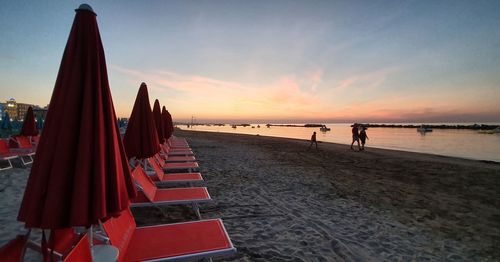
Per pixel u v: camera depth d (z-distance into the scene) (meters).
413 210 5.51
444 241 4.06
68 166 1.56
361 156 14.65
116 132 1.88
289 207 5.34
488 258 3.58
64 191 1.54
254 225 4.36
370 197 6.37
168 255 2.38
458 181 8.62
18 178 6.28
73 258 1.54
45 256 1.59
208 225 3.00
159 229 2.88
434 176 9.34
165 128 11.98
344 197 6.27
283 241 3.81
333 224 4.53
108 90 1.79
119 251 2.27
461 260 3.51
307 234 4.08
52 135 1.57
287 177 8.31
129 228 2.73
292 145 21.59
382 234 4.21
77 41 1.68
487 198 6.63
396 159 13.70
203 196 4.21
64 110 1.58
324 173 9.24
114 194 1.72
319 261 3.30
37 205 1.51
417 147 26.94
